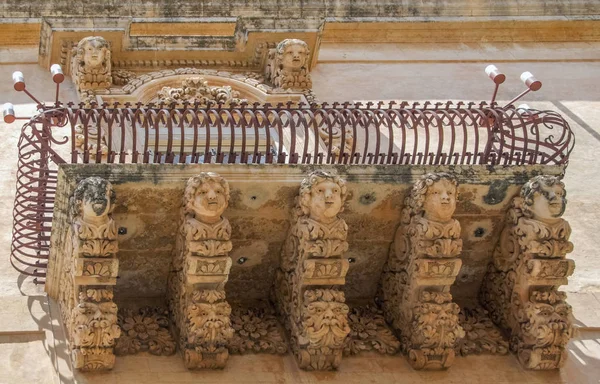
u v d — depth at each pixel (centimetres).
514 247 1800
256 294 1842
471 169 1766
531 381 1783
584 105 2378
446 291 1762
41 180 1867
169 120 1720
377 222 1781
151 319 1778
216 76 2200
